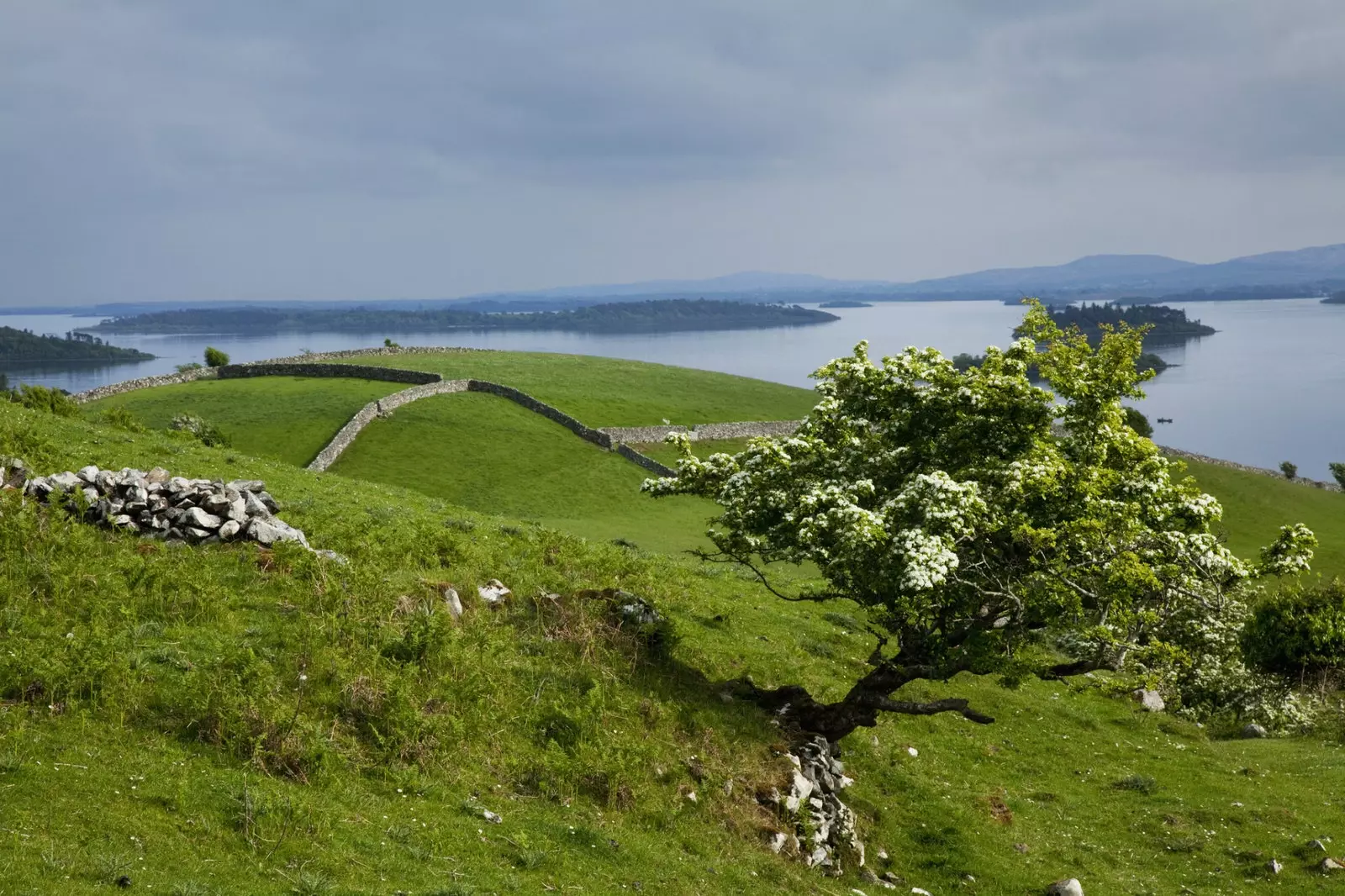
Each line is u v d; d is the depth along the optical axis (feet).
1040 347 80.28
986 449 77.05
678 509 261.24
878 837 74.38
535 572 91.91
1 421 119.65
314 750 52.75
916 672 72.13
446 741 58.65
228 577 71.97
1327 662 129.08
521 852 51.21
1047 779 91.15
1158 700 122.01
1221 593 71.77
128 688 53.47
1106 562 66.74
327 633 65.05
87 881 38.22
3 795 42.29
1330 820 85.25
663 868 55.26
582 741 64.03
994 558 70.69
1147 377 74.54
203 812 45.91
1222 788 92.17
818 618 118.83
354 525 98.43
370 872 45.44
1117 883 72.69
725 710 76.13
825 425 82.48
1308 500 350.23
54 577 64.69
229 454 150.51
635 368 503.61
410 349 509.35
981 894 69.05
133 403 326.85
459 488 263.49
